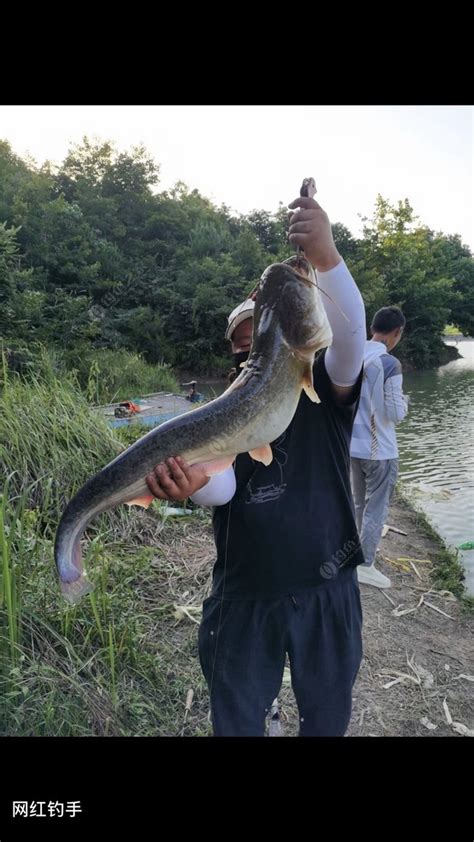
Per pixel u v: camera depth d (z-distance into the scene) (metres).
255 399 1.76
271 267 1.79
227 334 2.22
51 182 23.75
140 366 16.28
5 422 4.64
